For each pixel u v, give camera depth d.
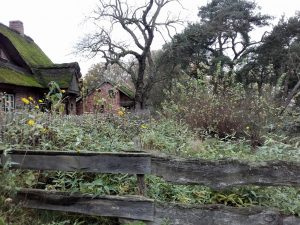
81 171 2.71
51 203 2.75
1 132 3.36
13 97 16.19
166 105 9.96
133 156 2.62
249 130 6.53
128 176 2.93
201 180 2.52
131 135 4.78
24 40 23.64
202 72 8.85
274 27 27.75
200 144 4.78
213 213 2.48
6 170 2.83
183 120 7.35
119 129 4.93
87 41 26.53
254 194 2.66
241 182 2.45
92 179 2.95
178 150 4.41
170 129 6.12
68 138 3.51
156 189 2.89
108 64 27.31
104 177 2.90
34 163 2.82
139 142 3.98
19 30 24.19
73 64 20.58
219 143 5.07
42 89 19.12
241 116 6.83
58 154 2.76
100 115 5.24
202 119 6.86
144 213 2.56
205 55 29.00
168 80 27.25
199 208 2.50
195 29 27.69
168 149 4.41
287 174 2.38
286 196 2.69
